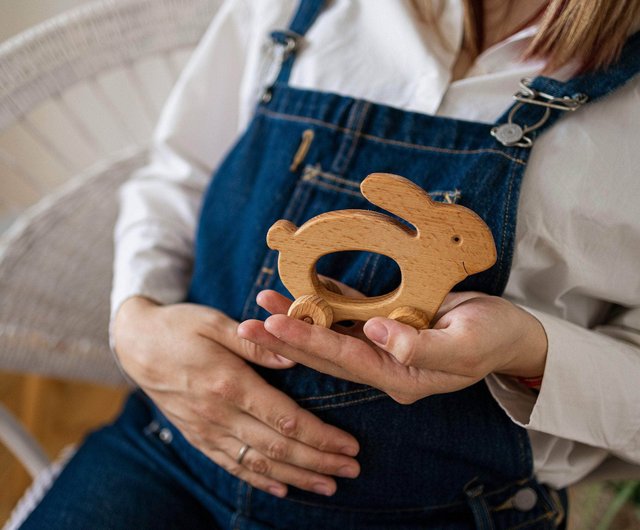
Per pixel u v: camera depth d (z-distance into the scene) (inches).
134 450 30.3
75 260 37.5
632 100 21.7
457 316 18.9
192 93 32.3
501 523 25.0
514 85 23.5
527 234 22.3
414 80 24.8
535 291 24.1
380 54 25.6
